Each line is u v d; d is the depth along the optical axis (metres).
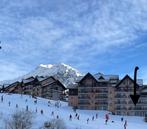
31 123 69.81
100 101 158.50
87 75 161.25
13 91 195.62
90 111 150.75
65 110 122.19
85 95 160.50
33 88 192.62
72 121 93.81
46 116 90.69
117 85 154.38
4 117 73.88
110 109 155.38
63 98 191.75
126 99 152.88
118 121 116.75
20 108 94.12
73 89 165.00
